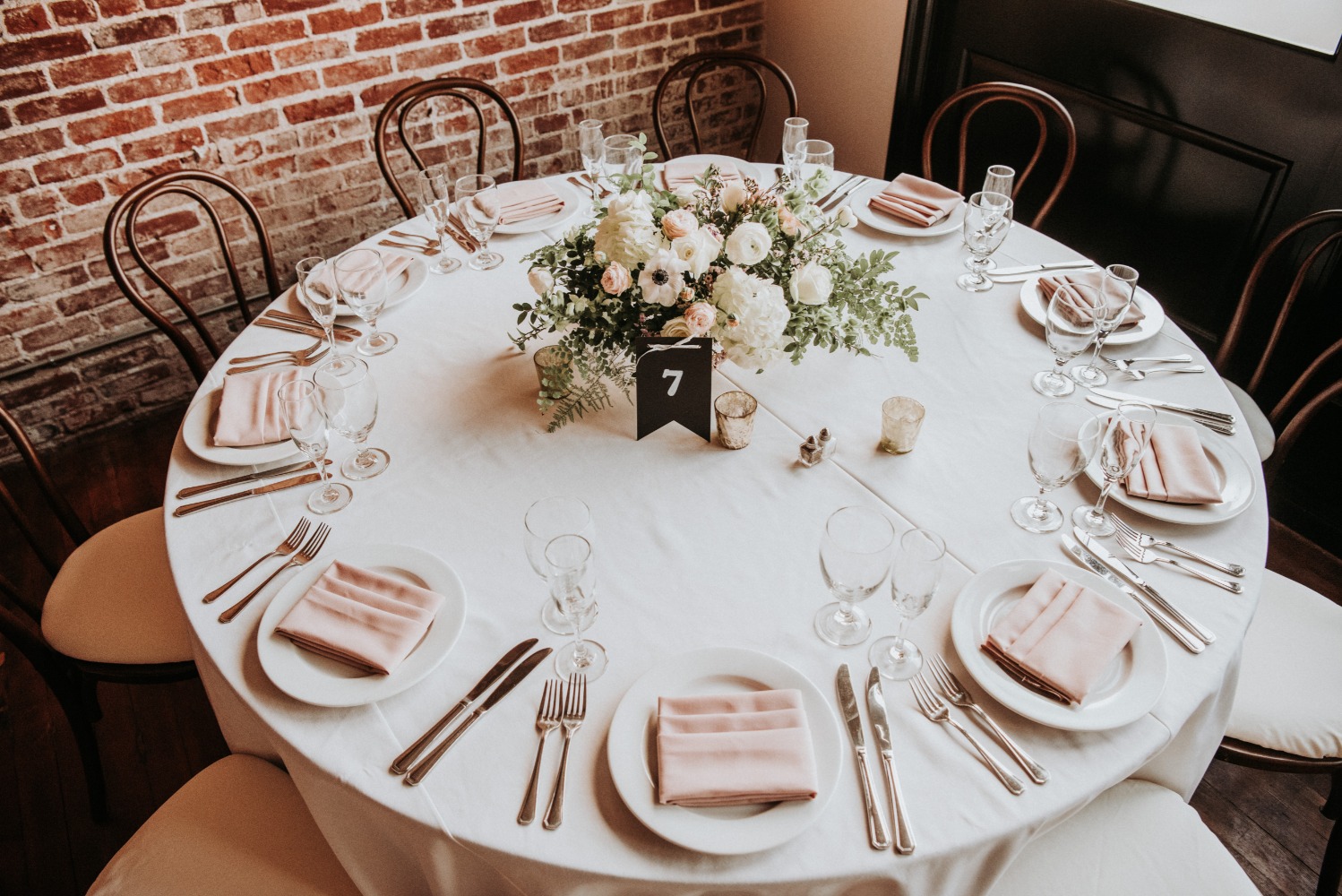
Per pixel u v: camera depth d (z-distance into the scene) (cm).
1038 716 110
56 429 284
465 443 156
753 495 144
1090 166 283
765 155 393
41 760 202
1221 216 251
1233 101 236
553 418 160
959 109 318
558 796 105
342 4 273
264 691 118
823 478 147
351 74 285
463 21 296
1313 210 228
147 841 133
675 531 138
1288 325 245
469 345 178
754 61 261
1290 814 189
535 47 314
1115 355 169
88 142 254
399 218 321
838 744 107
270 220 294
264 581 132
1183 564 130
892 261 197
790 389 165
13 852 185
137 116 258
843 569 108
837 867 99
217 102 268
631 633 124
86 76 247
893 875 100
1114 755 108
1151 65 251
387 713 115
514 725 113
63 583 178
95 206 263
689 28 344
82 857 184
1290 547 250
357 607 122
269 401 157
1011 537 135
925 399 162
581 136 208
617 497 145
